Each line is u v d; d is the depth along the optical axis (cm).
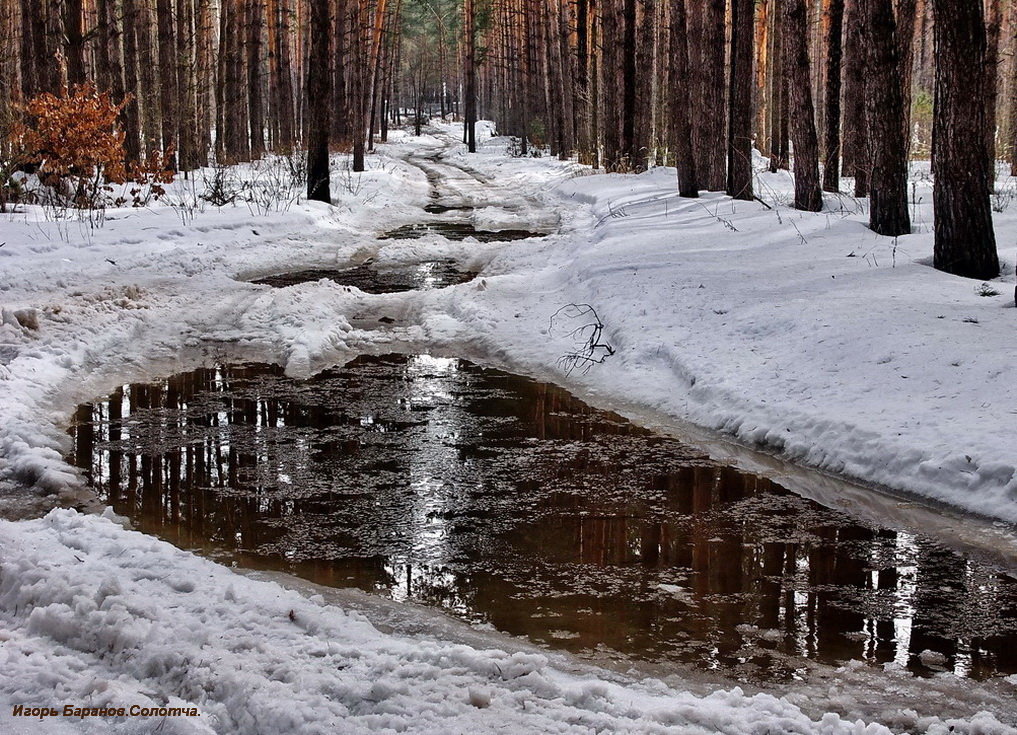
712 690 406
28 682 363
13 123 1978
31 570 459
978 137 1074
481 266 1638
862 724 353
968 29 1059
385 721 337
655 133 4169
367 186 2827
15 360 905
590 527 601
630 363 968
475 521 610
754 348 922
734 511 630
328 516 615
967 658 441
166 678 370
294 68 6962
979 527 592
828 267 1185
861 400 756
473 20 5550
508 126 6931
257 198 2272
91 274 1390
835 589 514
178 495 648
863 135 2153
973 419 684
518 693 366
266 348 1088
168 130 2912
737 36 2047
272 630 418
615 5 3434
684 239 1530
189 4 3312
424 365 1040
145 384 938
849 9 2545
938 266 1117
